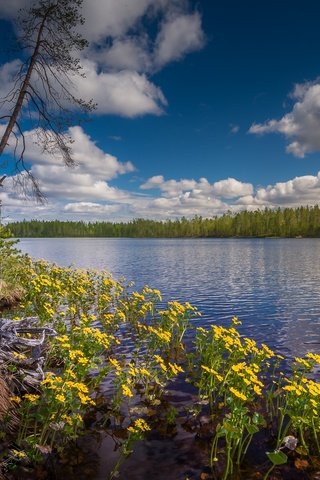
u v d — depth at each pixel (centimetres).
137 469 487
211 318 1472
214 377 696
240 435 470
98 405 641
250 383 552
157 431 580
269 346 1100
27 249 7556
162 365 682
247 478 477
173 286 2378
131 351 980
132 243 12356
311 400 500
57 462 488
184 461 508
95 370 812
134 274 3097
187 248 8244
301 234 15038
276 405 679
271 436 577
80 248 8325
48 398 489
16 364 637
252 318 1472
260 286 2380
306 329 1297
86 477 464
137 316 1269
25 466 469
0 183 1109
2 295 1391
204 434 575
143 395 701
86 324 783
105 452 519
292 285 2430
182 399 696
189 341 1108
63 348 617
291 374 847
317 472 489
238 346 754
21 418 549
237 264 4094
